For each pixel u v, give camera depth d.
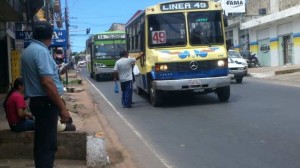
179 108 15.16
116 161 8.29
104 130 11.80
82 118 14.25
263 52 46.88
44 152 5.67
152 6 15.65
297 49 39.12
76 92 24.50
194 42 15.54
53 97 5.44
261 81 26.38
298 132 9.88
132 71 16.66
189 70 15.14
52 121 5.65
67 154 8.12
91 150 7.76
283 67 37.94
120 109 16.23
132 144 9.88
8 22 21.38
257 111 13.30
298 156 7.85
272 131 10.14
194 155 8.47
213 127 11.18
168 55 15.16
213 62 15.27
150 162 8.15
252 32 49.16
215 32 15.68
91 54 38.50
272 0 46.78
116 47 34.69
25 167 7.61
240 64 25.44
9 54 21.20
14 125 8.30
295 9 36.44
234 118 12.30
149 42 15.69
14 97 8.38
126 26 21.67
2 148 8.27
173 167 7.71
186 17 15.60
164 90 15.16
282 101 15.43
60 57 21.56
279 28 42.78
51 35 5.73
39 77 5.50
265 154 8.13
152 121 12.88
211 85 15.22
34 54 5.48
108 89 26.22
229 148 8.81
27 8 20.08
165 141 9.96
